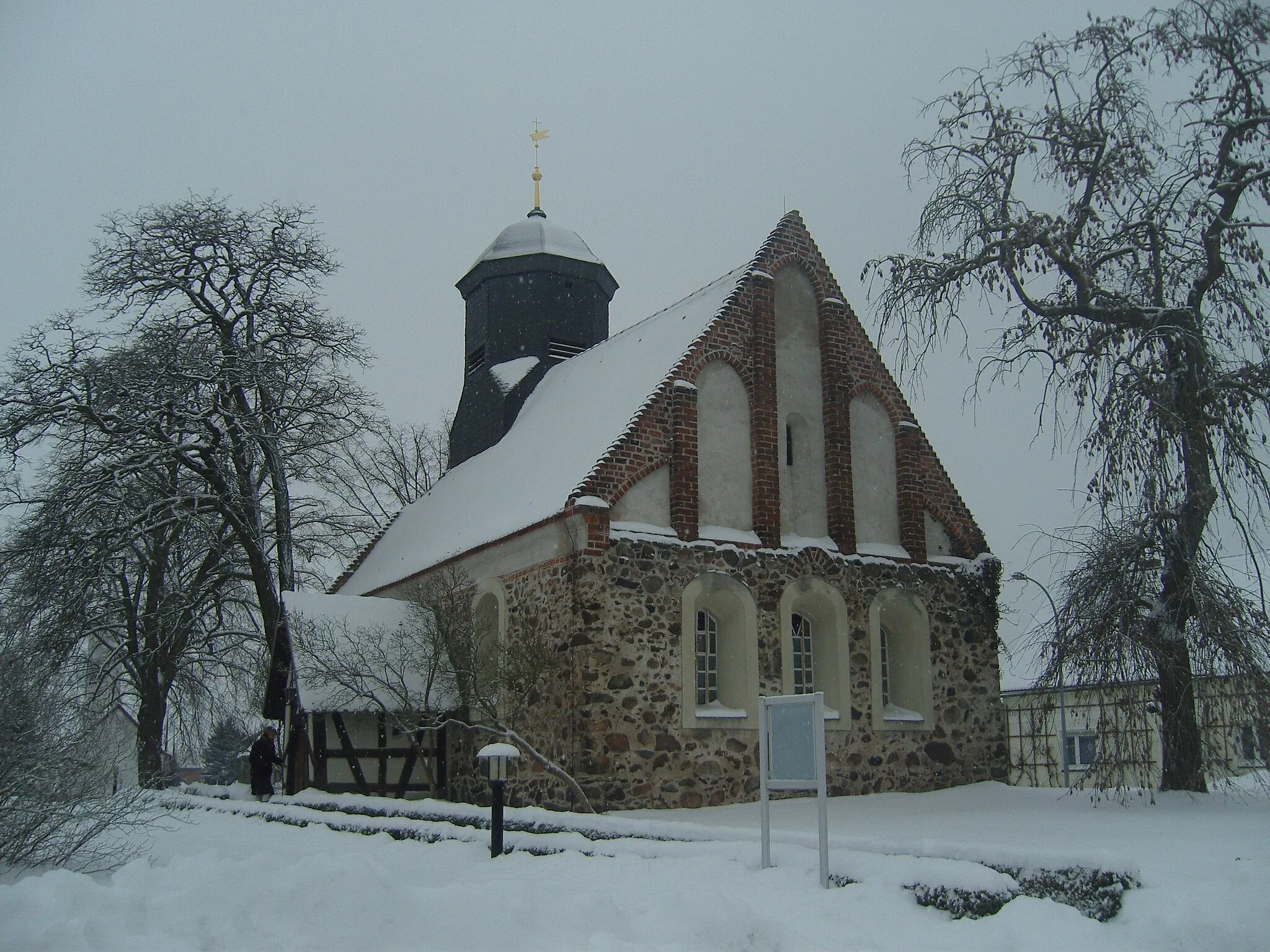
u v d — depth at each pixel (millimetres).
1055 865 9008
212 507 27656
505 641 20719
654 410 20062
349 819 15883
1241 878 9016
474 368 29656
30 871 10398
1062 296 18062
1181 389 16109
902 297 18844
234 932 7703
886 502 22938
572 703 18422
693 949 7660
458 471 29484
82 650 28609
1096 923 8148
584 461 20734
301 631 21781
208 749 38531
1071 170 18000
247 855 12750
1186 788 16688
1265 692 14656
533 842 12461
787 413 22109
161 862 11961
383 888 8555
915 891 8961
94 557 25938
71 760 10914
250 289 29047
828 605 21188
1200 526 16016
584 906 8305
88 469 26422
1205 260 17141
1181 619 15719
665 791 18422
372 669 21453
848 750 20672
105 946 7383
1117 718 15797
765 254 22328
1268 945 7805
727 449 20875
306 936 7699
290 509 28922
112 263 27391
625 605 18750
